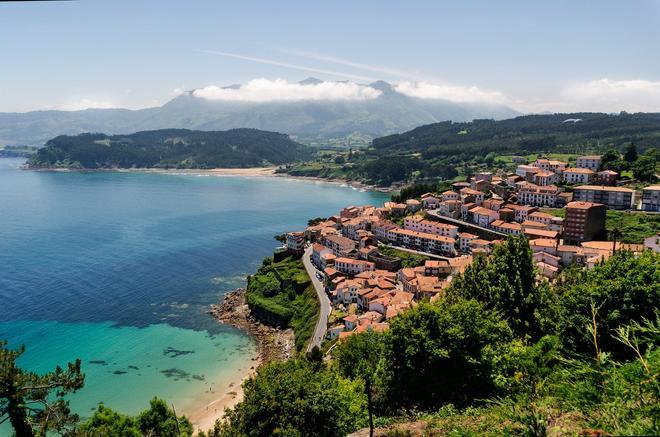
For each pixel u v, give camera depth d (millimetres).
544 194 181750
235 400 96375
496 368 32750
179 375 106750
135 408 92438
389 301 122438
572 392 15352
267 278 162375
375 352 56062
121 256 193375
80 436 36219
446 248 164000
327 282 150250
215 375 107438
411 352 33562
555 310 43812
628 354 29547
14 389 31172
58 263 180500
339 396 37875
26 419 32875
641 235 134750
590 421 13398
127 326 130875
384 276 147625
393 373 35281
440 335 33688
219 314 142750
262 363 113500
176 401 95688
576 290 33750
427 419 28375
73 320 132000
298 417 35031
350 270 157250
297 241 183125
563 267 127375
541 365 27859
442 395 32688
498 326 36406
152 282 165875
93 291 154000
